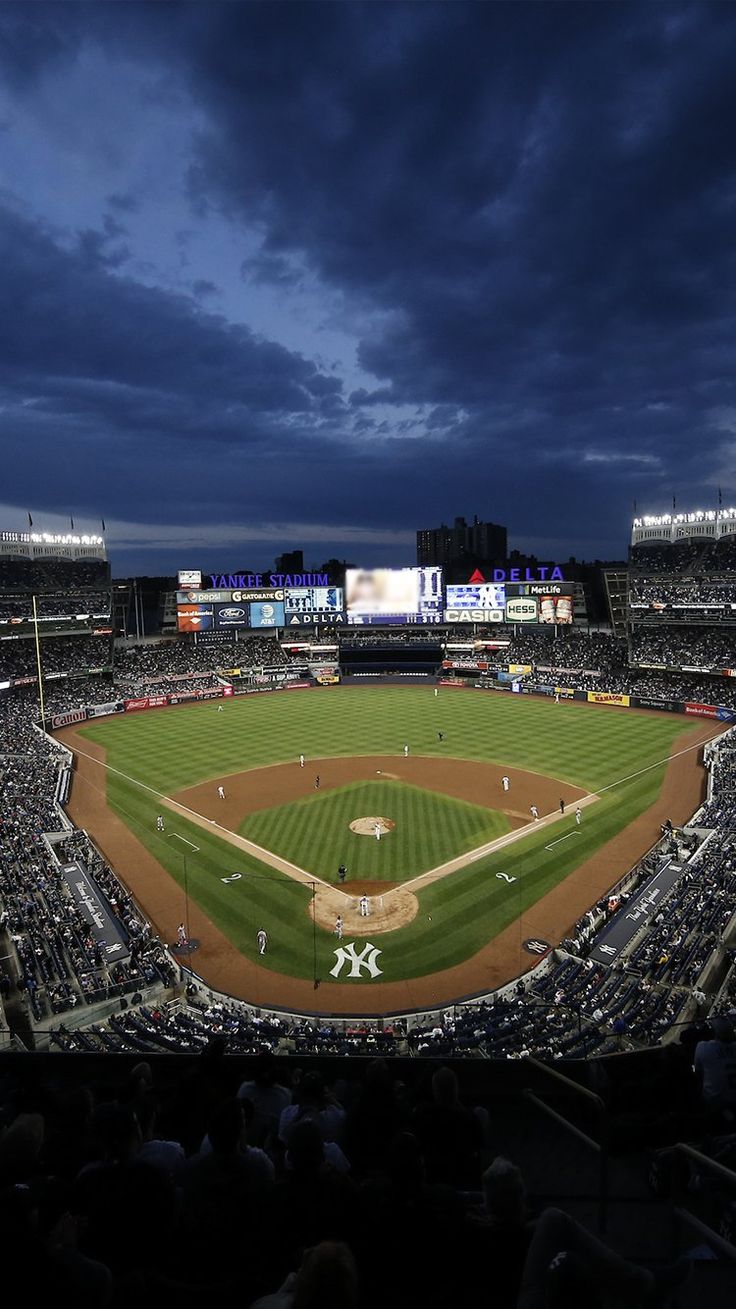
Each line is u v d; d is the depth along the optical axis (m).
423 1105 6.20
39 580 107.44
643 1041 23.97
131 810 54.78
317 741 76.62
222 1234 4.61
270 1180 5.18
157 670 110.12
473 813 53.53
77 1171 6.72
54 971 30.45
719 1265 5.04
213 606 118.12
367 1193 4.48
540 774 63.50
